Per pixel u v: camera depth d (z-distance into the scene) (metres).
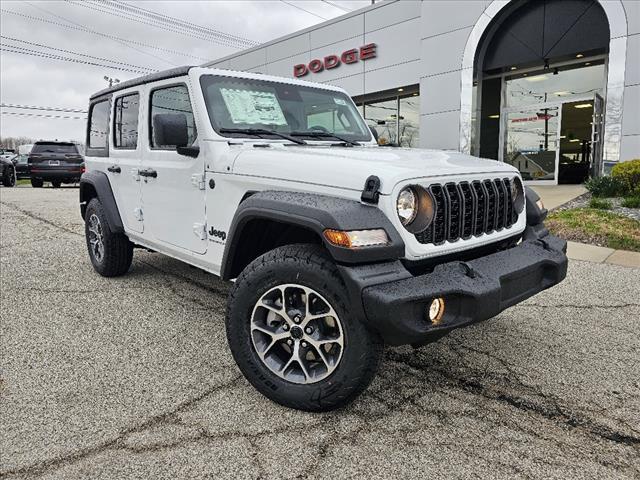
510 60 12.73
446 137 13.34
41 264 5.57
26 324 3.72
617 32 10.32
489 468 2.11
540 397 2.71
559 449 2.25
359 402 2.65
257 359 2.64
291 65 18.12
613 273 5.34
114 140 4.52
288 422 2.45
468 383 2.87
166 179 3.69
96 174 4.80
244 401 2.64
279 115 3.66
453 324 2.29
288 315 2.53
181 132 3.14
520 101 14.14
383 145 4.05
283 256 2.51
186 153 3.35
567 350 3.32
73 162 17.78
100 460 2.14
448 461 2.16
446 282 2.31
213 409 2.56
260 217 2.60
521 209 3.11
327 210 2.30
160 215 3.85
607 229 7.24
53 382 2.82
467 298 2.33
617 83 10.44
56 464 2.11
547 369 3.04
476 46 12.50
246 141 3.29
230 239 2.82
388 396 2.71
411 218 2.39
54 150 17.81
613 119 10.55
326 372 2.45
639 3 10.02
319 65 17.12
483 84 14.60
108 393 2.71
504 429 2.41
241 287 2.64
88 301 4.27
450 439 2.32
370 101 16.95
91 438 2.29
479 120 13.34
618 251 6.44
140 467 2.10
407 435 2.35
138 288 4.66
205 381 2.86
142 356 3.19
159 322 3.79
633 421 2.48
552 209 9.07
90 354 3.21
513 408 2.60
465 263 2.50
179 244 3.67
